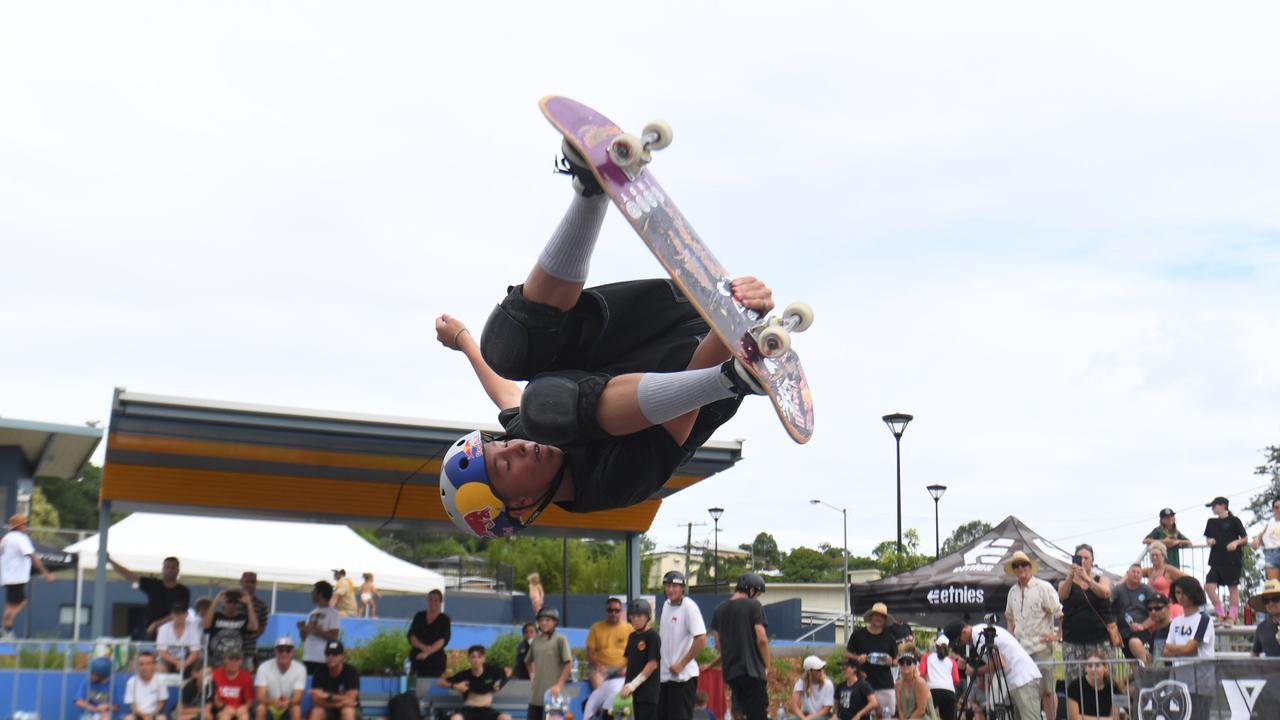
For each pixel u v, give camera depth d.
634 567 16.41
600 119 3.08
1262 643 8.22
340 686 11.33
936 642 11.61
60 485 55.31
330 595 11.84
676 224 2.99
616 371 3.54
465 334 4.13
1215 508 12.05
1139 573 10.48
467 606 23.28
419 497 15.18
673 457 3.53
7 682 10.01
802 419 3.06
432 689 11.62
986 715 9.88
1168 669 7.09
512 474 3.62
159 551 15.89
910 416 19.56
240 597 11.24
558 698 11.45
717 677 13.24
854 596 13.12
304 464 14.15
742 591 9.96
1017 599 10.09
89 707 10.09
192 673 10.50
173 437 13.08
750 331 2.96
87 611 21.98
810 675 11.93
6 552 12.03
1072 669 8.68
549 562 37.59
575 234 3.22
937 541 19.84
